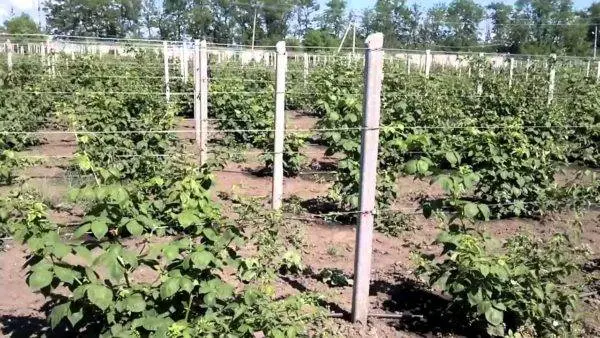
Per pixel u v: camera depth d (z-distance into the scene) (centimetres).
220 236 376
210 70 1775
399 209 762
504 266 432
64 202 741
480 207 464
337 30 6688
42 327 451
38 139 1159
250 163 1051
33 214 354
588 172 684
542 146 870
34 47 2588
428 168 504
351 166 702
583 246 535
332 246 653
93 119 811
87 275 347
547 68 1589
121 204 368
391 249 654
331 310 500
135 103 949
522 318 442
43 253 348
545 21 6112
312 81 1709
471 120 847
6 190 757
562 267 469
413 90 1191
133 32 7500
